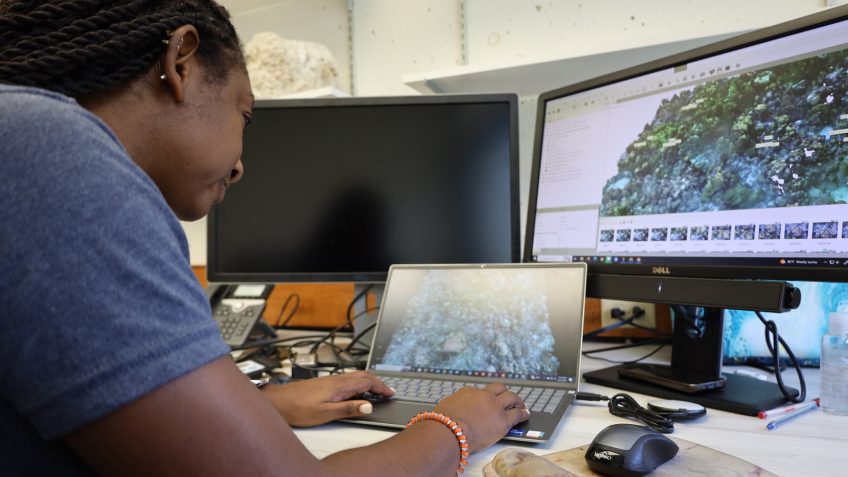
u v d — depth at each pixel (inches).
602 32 60.2
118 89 18.9
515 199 48.0
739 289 31.8
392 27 70.6
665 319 49.0
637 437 22.7
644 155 37.9
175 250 16.4
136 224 15.2
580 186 41.9
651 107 37.9
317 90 59.2
